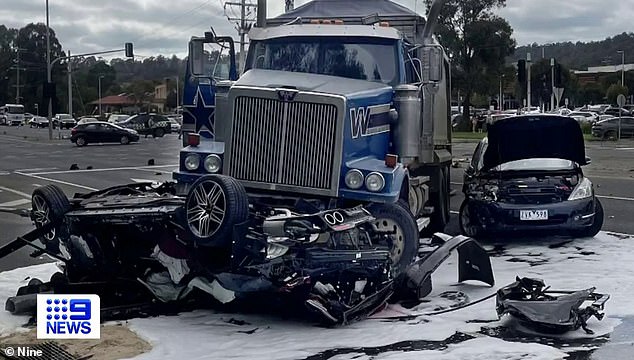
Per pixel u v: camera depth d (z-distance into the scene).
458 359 6.92
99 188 23.08
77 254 8.88
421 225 11.65
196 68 11.04
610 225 15.09
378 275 8.51
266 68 10.93
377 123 9.59
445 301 9.09
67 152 41.97
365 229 8.74
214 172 9.20
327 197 8.88
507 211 12.62
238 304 8.91
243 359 7.05
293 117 8.80
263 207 8.62
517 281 8.73
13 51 127.31
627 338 7.54
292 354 7.18
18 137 61.56
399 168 9.19
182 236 8.20
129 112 124.94
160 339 7.61
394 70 10.59
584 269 10.69
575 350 7.20
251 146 8.91
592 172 26.45
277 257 7.84
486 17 64.19
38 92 123.25
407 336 7.70
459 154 37.56
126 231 8.82
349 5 13.29
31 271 10.82
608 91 103.19
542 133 13.50
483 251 9.85
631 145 43.53
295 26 11.05
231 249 7.91
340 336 7.73
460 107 75.50
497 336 7.69
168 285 8.59
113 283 9.06
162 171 29.02
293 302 8.47
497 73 65.12
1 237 14.13
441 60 11.30
